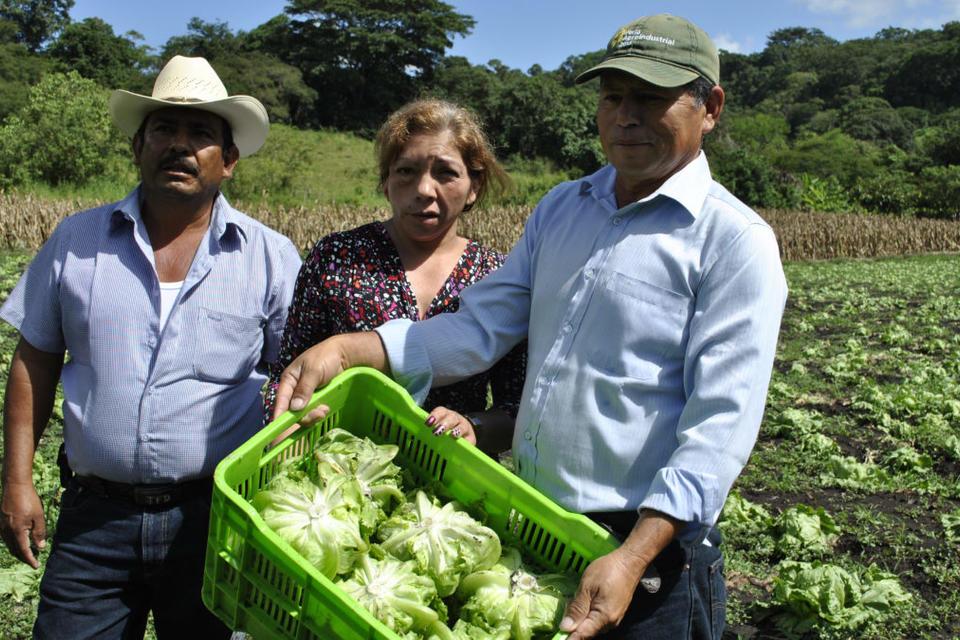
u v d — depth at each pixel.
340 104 105.31
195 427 3.06
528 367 2.79
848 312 17.42
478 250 3.39
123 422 2.98
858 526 6.06
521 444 2.73
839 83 175.62
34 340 3.09
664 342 2.47
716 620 2.65
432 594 2.35
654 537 2.25
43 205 23.02
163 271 3.09
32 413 3.13
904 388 10.09
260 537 2.11
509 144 95.81
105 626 3.07
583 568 2.47
